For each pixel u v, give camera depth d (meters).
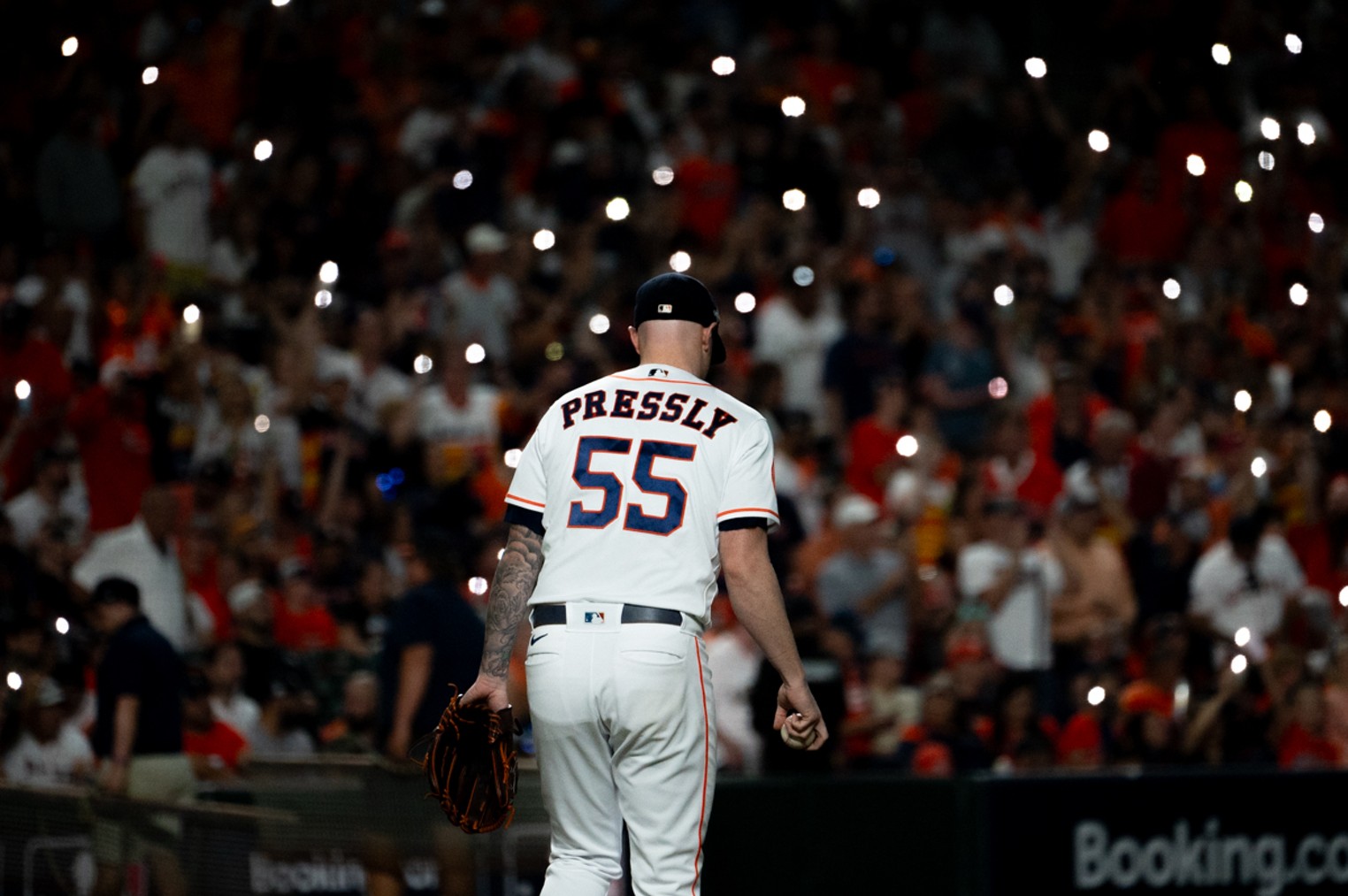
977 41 45.81
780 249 35.41
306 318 29.02
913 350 34.06
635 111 40.25
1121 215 39.66
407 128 37.31
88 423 25.27
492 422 29.02
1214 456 32.78
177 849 16.55
